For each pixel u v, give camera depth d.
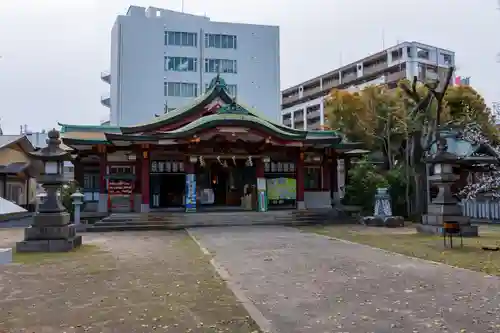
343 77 77.62
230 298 8.38
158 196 29.98
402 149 31.48
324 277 10.22
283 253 13.99
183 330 6.56
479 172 28.45
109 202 26.44
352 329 6.52
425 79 32.25
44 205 15.29
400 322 6.82
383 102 31.50
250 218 25.11
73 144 26.67
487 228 22.56
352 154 32.34
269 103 61.53
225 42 60.66
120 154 27.70
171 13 63.47
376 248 14.95
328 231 21.09
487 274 10.34
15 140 34.62
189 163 26.75
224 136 25.81
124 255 13.92
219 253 14.12
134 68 56.56
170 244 16.80
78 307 7.81
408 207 27.89
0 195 33.09
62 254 14.18
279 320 6.99
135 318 7.15
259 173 27.81
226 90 30.11
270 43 62.38
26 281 10.00
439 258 12.71
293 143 27.20
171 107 57.34
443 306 7.68
